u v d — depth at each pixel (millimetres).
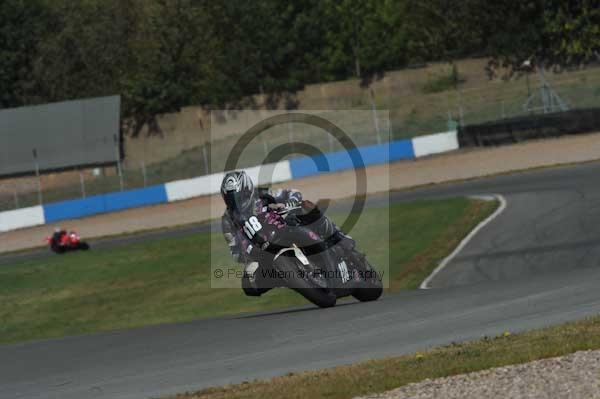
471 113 158750
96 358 35062
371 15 198750
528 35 174000
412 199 101938
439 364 23938
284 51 188125
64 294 73188
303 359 28250
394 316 34031
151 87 189500
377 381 22828
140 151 184875
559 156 111812
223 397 23344
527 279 43938
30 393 28828
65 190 174500
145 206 145125
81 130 181500
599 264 55344
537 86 163500
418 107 166625
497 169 113000
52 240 113812
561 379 21062
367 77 187875
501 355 24031
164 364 30828
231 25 192875
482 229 72188
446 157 130000
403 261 66000
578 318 29578
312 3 197000
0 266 94562
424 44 195875
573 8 170625
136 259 82688
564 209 74000
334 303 37562
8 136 181875
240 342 33219
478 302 35500
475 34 189250
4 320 67750
